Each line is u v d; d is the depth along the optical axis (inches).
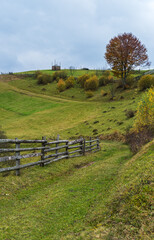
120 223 146.3
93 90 2741.1
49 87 3270.2
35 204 227.3
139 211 151.6
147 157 304.5
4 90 3216.0
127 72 2332.7
